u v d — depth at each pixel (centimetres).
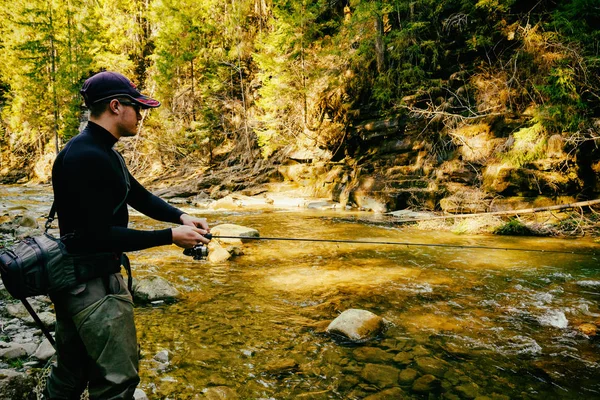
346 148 1530
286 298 409
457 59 1302
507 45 1185
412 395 230
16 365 257
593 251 620
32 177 3044
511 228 784
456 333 318
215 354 282
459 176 1049
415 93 1312
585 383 243
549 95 950
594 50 909
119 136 152
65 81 2438
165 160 2327
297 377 250
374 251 641
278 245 695
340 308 378
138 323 341
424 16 1409
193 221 178
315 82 1741
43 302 381
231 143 2258
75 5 2759
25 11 2491
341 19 1689
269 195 1520
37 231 724
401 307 379
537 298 400
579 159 873
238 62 2197
